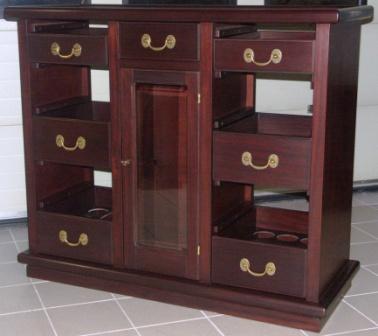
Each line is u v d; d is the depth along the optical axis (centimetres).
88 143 230
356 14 203
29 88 236
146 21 211
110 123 226
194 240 220
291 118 237
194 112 211
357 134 353
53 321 216
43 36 229
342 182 221
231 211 232
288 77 330
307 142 198
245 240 215
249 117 234
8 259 269
